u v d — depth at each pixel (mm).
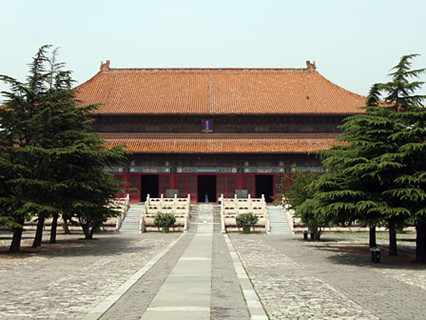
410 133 22375
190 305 13414
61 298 14477
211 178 94000
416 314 12570
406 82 24750
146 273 19531
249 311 12688
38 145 28422
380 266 22656
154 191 89688
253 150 64562
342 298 14641
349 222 24953
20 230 28891
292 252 29062
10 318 11961
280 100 71250
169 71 80312
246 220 46781
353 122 24766
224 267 21453
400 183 22344
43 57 30141
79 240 37719
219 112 67250
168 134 68688
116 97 72250
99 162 30000
